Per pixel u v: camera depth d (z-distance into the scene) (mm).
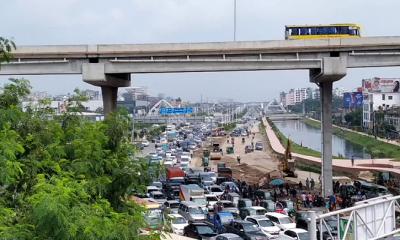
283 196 56781
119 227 12719
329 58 54812
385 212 16906
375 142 144000
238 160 101438
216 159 107000
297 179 75625
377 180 67875
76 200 11969
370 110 185500
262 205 48250
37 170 14703
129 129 19188
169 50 55656
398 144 130125
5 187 13820
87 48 55562
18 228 10914
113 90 62188
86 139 17125
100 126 18203
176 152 112938
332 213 15406
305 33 58500
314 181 69375
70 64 56594
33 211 10812
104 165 16703
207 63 56531
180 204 46281
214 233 35531
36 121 17031
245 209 43188
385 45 54812
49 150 16094
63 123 19016
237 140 163875
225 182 62875
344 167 83875
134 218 14086
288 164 80562
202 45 55750
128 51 55500
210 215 44375
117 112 18938
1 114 15711
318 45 54906
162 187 61125
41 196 10898
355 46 54844
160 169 18375
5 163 12234
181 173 63531
